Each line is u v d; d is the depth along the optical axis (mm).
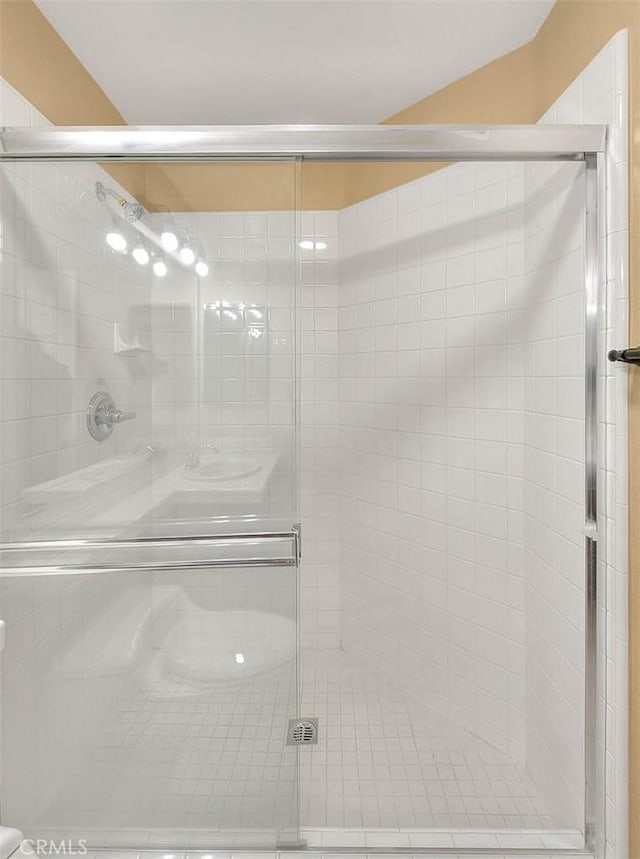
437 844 1648
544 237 1892
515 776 1973
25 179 1633
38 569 1659
